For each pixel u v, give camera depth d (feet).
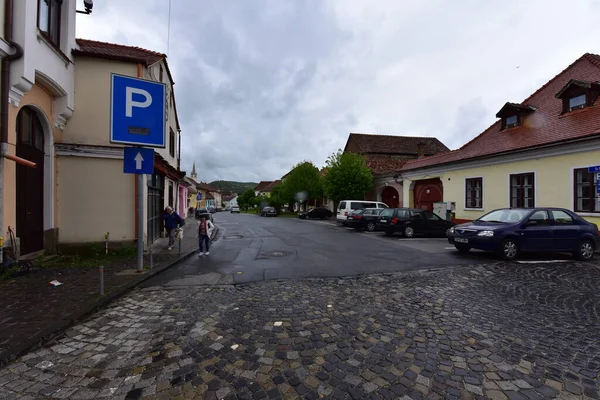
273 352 10.73
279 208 167.73
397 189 75.56
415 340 11.66
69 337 11.90
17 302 14.96
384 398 8.22
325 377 9.21
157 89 21.45
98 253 27.99
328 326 12.96
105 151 29.22
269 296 17.10
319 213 107.24
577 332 12.35
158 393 8.46
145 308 15.16
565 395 8.37
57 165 28.14
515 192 44.19
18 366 9.78
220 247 36.19
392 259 28.35
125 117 20.49
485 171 48.73
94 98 29.63
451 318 13.84
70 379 9.14
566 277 21.47
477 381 9.00
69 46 28.25
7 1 20.70
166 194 47.62
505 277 21.45
